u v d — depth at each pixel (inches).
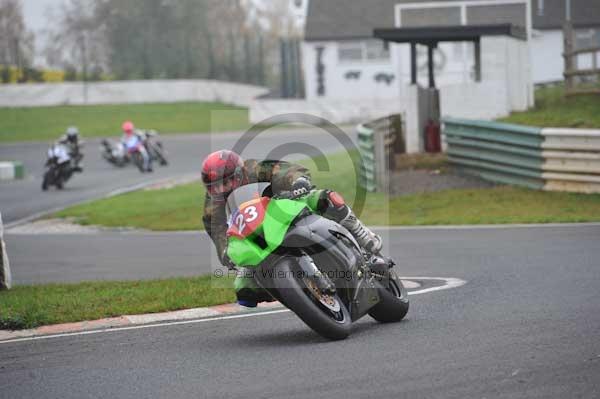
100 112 5260.8
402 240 1384.1
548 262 1043.9
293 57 5885.8
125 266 1291.8
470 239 1342.3
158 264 1288.1
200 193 2277.3
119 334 759.1
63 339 749.3
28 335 772.6
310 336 708.0
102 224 1932.8
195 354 665.0
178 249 1461.6
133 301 896.3
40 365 660.1
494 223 1546.5
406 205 1812.3
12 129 4736.7
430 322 735.7
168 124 4904.0
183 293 927.0
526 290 860.6
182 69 6333.7
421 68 3922.2
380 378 563.5
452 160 2080.5
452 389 533.3
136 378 603.5
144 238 1669.5
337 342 674.2
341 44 5378.9
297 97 5689.0
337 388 546.9
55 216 2091.5
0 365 667.4
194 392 558.3
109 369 633.6
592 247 1152.2
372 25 5359.3
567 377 547.2
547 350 613.0
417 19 2608.3
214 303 879.1
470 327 701.9
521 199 1779.0
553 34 4945.9
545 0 5012.3
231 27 6850.4
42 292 1005.2
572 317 717.9
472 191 1891.0
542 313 740.7
